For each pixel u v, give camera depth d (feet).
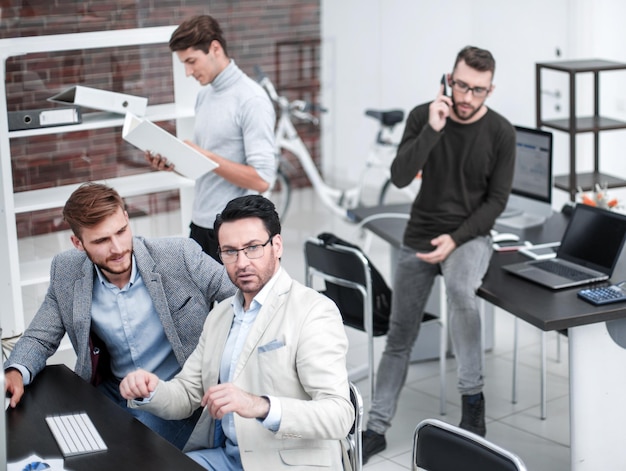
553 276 12.35
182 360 9.71
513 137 12.44
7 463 7.64
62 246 13.93
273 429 7.72
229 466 8.55
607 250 12.34
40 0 14.97
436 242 12.43
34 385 9.29
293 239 23.31
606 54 20.35
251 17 24.67
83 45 12.98
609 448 11.84
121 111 13.38
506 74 22.88
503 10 22.59
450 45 24.16
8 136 12.54
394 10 25.22
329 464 8.21
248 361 8.32
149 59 14.34
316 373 8.04
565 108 21.27
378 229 14.75
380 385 13.06
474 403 12.51
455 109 12.25
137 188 13.94
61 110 13.01
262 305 8.39
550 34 21.39
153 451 7.84
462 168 12.47
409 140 12.76
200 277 9.73
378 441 12.92
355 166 26.89
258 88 12.96
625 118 20.18
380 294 13.98
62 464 7.60
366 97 26.30
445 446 7.78
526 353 16.33
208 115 13.01
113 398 10.00
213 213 13.00
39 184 14.08
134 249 9.64
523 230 14.76
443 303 13.97
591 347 11.52
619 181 17.11
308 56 25.67
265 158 12.78
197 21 12.53
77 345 9.73
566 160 21.45
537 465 12.57
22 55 13.01
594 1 20.17
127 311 9.66
